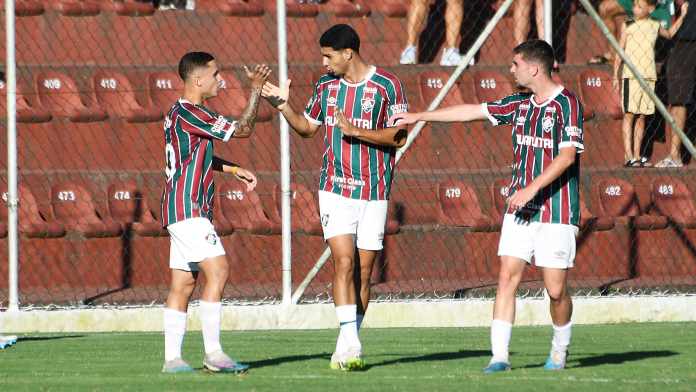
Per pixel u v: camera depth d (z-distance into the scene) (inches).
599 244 1761.8
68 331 1453.0
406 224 1754.4
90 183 1732.3
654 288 1676.9
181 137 930.7
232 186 1756.9
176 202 931.3
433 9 2105.1
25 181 1716.3
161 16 2020.2
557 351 987.9
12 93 1435.8
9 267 1448.1
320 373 952.9
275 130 1862.7
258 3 2146.9
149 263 1644.9
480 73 1989.4
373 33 2098.9
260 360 1076.5
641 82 1635.1
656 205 1862.7
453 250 1737.2
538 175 944.9
